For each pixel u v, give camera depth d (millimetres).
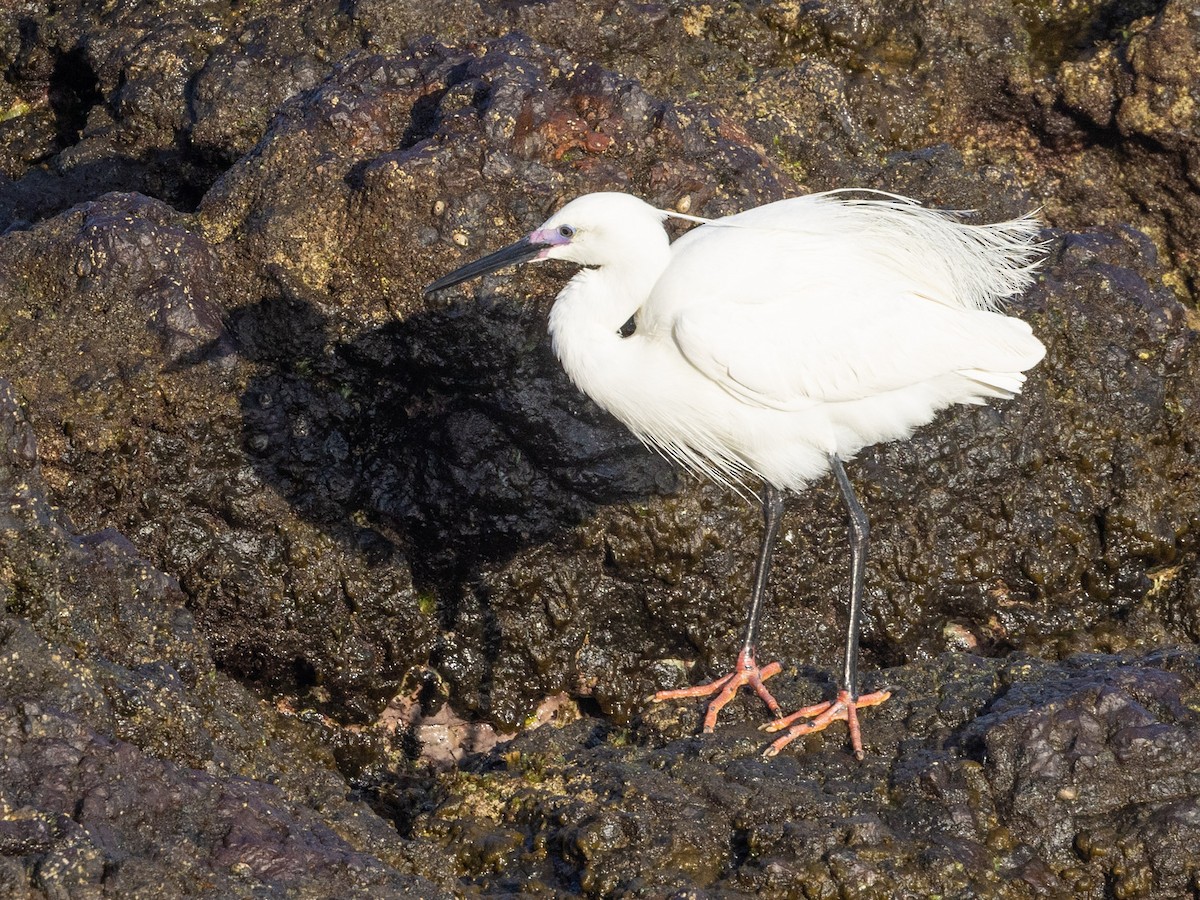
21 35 17438
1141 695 10328
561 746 11539
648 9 15625
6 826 7430
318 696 12648
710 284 10523
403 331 12211
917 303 10688
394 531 12656
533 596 12531
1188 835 9438
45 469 11602
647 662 12867
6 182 16234
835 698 11000
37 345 11836
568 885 9703
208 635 12273
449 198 12102
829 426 11047
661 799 10031
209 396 11930
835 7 16516
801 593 12992
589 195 10688
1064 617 13484
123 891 7371
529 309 11859
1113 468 13367
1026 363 10922
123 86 16031
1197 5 15594
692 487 12312
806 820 9852
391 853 9438
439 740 12812
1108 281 13508
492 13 15180
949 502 12883
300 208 12508
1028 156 17234
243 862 8102
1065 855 9656
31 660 8523
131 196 13039
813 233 10836
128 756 8320
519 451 12188
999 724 10102
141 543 11922
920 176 14414
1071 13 17719
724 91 15547
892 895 9297
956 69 16875
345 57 14281
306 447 12289
